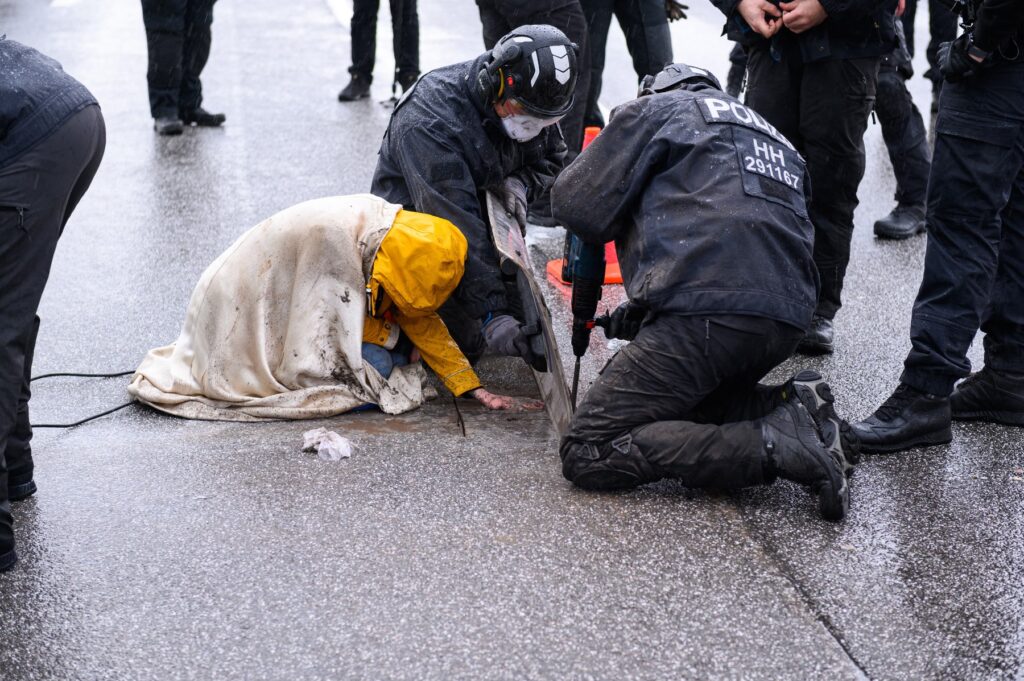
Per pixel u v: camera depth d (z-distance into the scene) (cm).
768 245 296
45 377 432
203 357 392
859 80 415
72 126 279
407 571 274
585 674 237
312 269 382
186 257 566
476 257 376
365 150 757
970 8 329
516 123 373
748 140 307
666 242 298
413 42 866
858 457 318
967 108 332
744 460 296
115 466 338
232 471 331
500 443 355
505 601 262
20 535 294
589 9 657
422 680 235
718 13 1177
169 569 277
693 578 272
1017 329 363
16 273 274
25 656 244
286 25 1169
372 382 389
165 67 778
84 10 1170
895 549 291
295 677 237
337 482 323
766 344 297
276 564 278
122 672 239
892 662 245
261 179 694
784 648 247
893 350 450
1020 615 262
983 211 337
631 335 339
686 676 237
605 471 308
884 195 676
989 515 311
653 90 331
